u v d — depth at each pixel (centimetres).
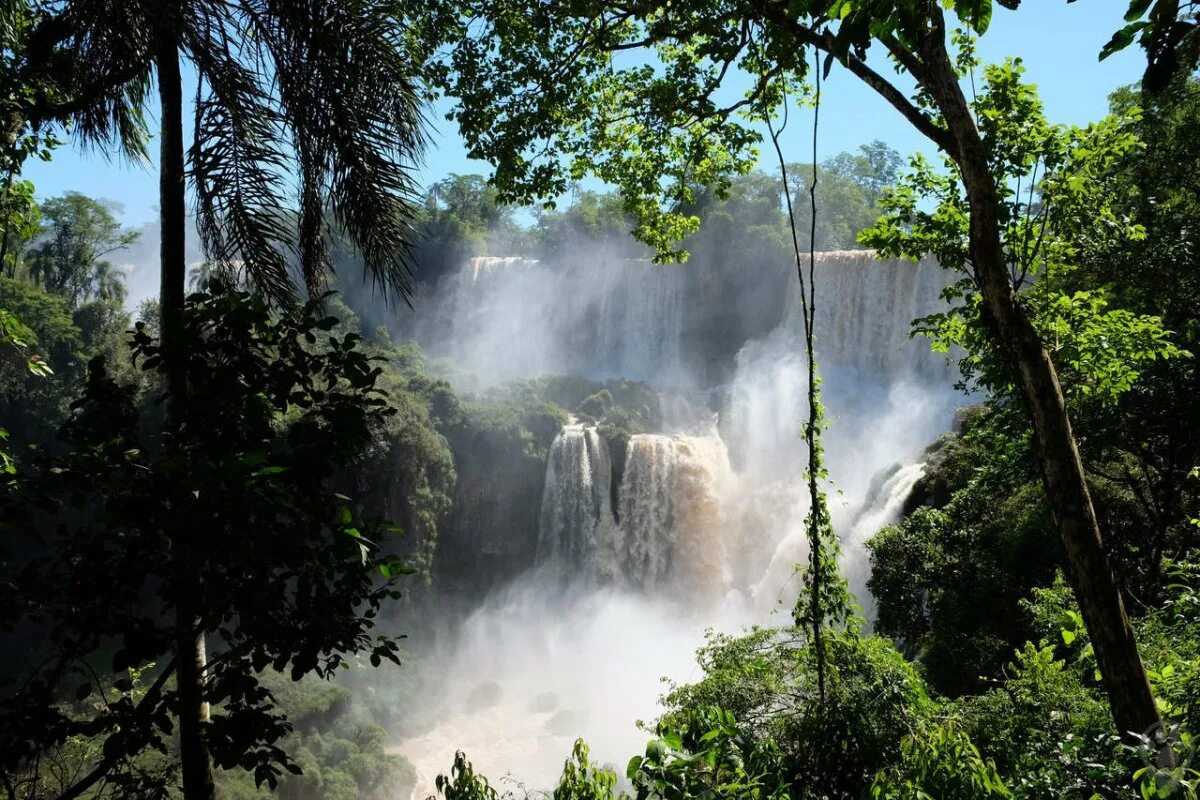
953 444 3362
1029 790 613
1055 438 665
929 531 2405
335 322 638
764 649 1662
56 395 4591
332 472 606
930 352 4447
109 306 5072
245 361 609
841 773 847
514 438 4778
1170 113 1822
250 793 2747
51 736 545
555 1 1153
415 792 3288
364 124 830
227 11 809
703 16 1069
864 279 4694
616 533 4653
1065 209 1338
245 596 535
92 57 862
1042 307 1385
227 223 828
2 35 948
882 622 2356
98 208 5709
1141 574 1777
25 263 5422
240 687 548
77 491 559
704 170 1465
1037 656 965
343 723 3488
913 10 464
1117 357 1407
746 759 513
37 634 3638
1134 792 543
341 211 860
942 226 1406
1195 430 1683
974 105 1346
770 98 1130
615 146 1431
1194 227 1739
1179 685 649
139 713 567
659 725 538
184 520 509
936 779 562
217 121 799
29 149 1010
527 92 1254
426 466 4503
